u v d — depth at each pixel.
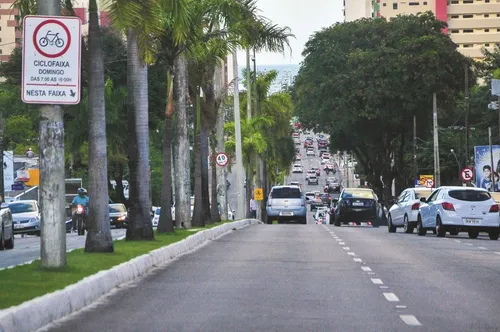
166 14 37.75
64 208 21.73
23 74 20.50
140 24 29.33
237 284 21.88
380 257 30.61
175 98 48.94
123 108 90.62
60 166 21.53
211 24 48.50
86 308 17.50
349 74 107.56
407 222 51.59
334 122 109.69
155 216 91.50
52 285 17.98
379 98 105.31
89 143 28.30
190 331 14.34
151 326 14.92
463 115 121.12
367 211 68.19
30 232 59.91
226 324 15.12
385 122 107.50
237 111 81.38
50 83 20.56
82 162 107.31
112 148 92.38
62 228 21.66
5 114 123.75
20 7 29.78
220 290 20.56
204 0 47.69
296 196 80.19
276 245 37.72
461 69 108.38
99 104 28.12
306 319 15.76
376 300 18.64
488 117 111.56
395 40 109.69
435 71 105.44
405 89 105.56
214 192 68.31
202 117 60.34
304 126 117.19
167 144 41.91
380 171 118.81
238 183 81.00
